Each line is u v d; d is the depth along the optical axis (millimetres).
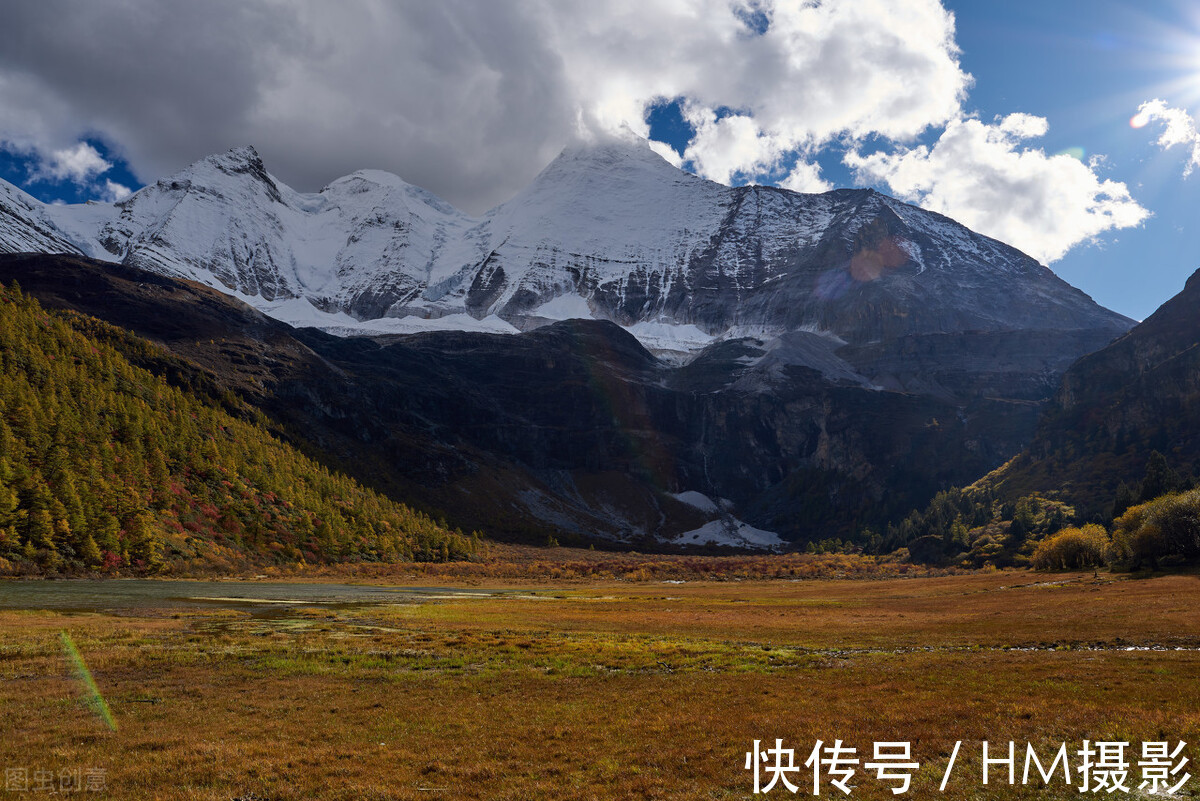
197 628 59438
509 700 33688
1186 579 92375
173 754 24781
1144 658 41781
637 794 21391
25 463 126188
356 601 95812
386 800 21047
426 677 39500
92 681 36875
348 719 30062
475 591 134750
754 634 62500
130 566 121500
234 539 158125
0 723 28547
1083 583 106312
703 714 30562
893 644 55031
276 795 21281
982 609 81562
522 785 22203
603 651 49344
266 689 35938
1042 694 32531
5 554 105062
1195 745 23922
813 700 32969
